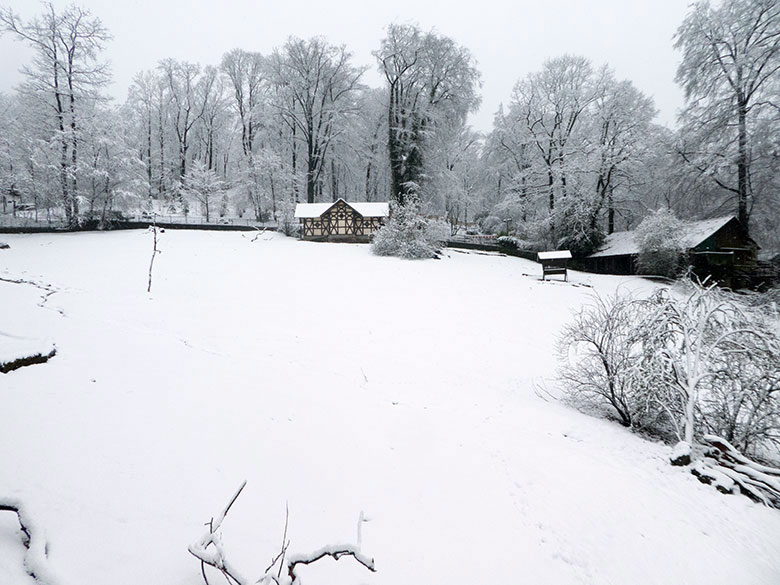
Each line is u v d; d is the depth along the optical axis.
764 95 23.16
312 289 16.83
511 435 6.02
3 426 3.74
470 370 10.09
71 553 2.51
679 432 6.44
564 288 20.45
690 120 26.50
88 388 4.96
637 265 25.38
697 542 4.02
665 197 35.12
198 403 5.21
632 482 5.04
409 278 20.39
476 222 54.69
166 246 24.05
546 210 36.22
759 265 23.09
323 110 39.31
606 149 31.06
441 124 33.78
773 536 4.34
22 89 27.59
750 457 6.58
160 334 8.40
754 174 24.77
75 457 3.54
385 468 4.57
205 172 38.72
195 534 2.95
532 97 35.75
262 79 42.88
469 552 3.34
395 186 34.44
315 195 43.81
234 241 28.28
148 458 3.79
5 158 27.61
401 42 33.31
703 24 25.11
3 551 2.40
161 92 46.44
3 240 23.69
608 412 8.27
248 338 9.93
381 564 3.00
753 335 6.55
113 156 29.86
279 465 4.20
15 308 7.96
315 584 2.67
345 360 9.45
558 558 3.46
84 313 9.11
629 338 7.46
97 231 29.14
